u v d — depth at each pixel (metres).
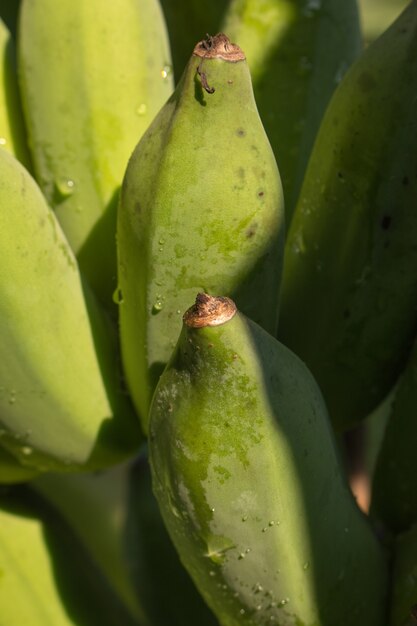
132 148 0.48
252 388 0.40
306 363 0.46
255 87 0.49
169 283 0.43
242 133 0.41
